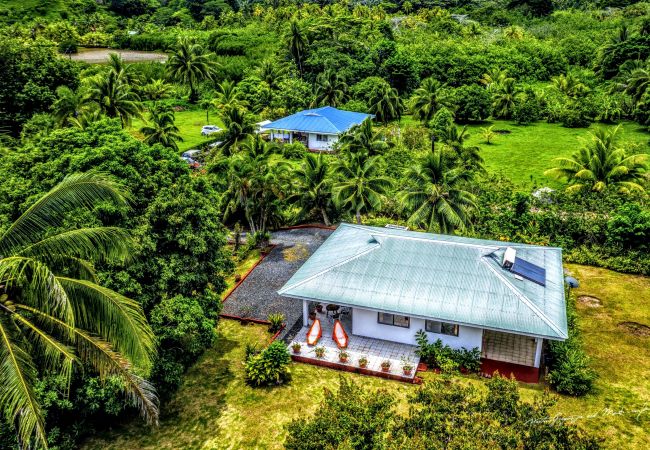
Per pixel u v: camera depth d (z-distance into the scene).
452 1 163.75
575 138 75.44
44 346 15.74
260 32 122.12
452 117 74.19
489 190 46.34
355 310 29.42
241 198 41.56
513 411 16.16
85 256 17.86
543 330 25.09
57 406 19.69
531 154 68.06
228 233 31.19
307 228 46.00
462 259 29.59
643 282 35.56
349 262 30.52
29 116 62.06
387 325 29.08
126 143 26.30
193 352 24.55
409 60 97.19
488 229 41.72
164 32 135.75
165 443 23.00
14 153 27.50
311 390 26.05
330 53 96.88
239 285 36.69
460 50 105.31
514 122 86.56
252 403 25.25
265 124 72.62
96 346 16.03
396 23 137.25
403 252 30.66
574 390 24.95
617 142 66.62
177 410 24.92
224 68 103.19
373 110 79.69
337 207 41.66
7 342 14.54
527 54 107.75
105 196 16.28
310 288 29.42
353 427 16.06
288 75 95.88
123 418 24.36
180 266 25.30
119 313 15.68
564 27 125.81
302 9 137.88
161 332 23.25
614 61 95.44
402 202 36.91
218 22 143.25
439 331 27.95
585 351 28.44
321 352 28.08
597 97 85.12
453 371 25.56
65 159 24.80
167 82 102.06
